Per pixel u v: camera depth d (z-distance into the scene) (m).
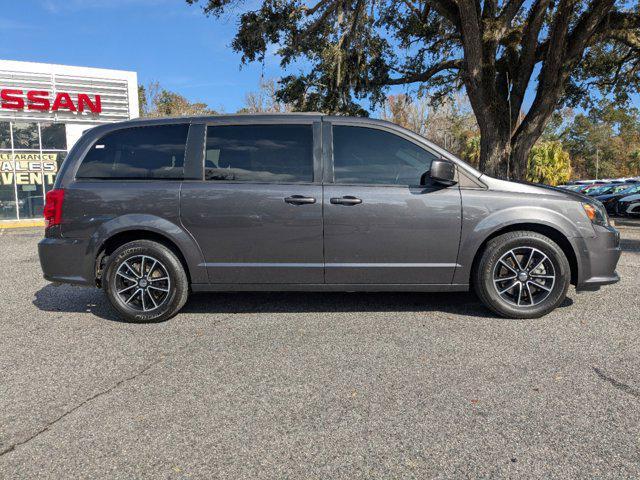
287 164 4.45
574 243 4.37
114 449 2.43
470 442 2.45
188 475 2.21
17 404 2.92
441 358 3.53
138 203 4.45
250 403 2.89
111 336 4.16
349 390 3.04
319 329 4.24
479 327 4.22
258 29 15.28
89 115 18.53
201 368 3.43
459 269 4.39
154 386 3.15
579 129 61.34
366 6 14.70
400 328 4.23
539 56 16.77
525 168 15.55
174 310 4.53
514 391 2.99
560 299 4.40
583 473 2.18
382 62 17.86
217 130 4.54
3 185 17.52
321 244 4.38
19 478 2.21
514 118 16.09
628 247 9.29
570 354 3.57
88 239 4.48
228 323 4.46
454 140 42.97
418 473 2.20
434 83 19.08
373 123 4.48
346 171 4.42
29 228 16.25
